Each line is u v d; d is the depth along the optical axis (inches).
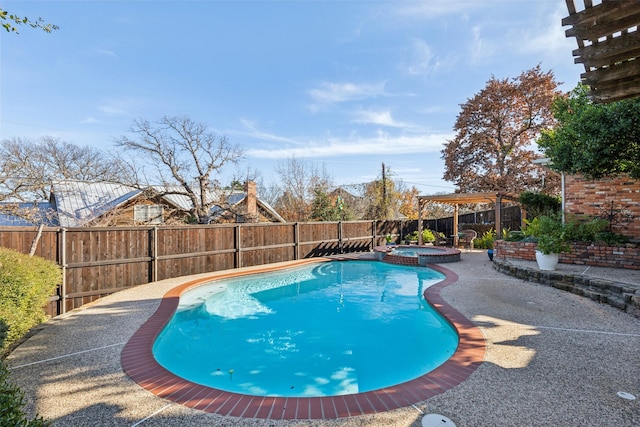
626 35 103.3
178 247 401.4
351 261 567.2
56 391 137.3
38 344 190.4
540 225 354.0
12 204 598.2
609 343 173.8
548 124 878.4
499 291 292.2
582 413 113.7
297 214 1026.7
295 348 220.1
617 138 283.6
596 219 353.7
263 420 116.0
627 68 111.7
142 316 245.9
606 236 335.3
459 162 1012.5
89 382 145.3
